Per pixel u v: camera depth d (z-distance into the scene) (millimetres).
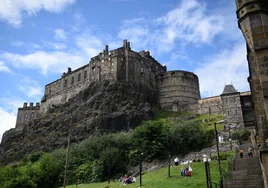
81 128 90188
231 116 83125
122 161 63562
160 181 36500
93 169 62062
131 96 105375
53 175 65938
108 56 115125
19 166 77125
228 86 89250
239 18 15500
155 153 62938
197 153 58625
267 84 13383
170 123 77562
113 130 88125
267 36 14219
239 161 35844
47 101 134250
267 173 12750
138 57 119250
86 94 109500
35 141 98438
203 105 111188
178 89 123750
